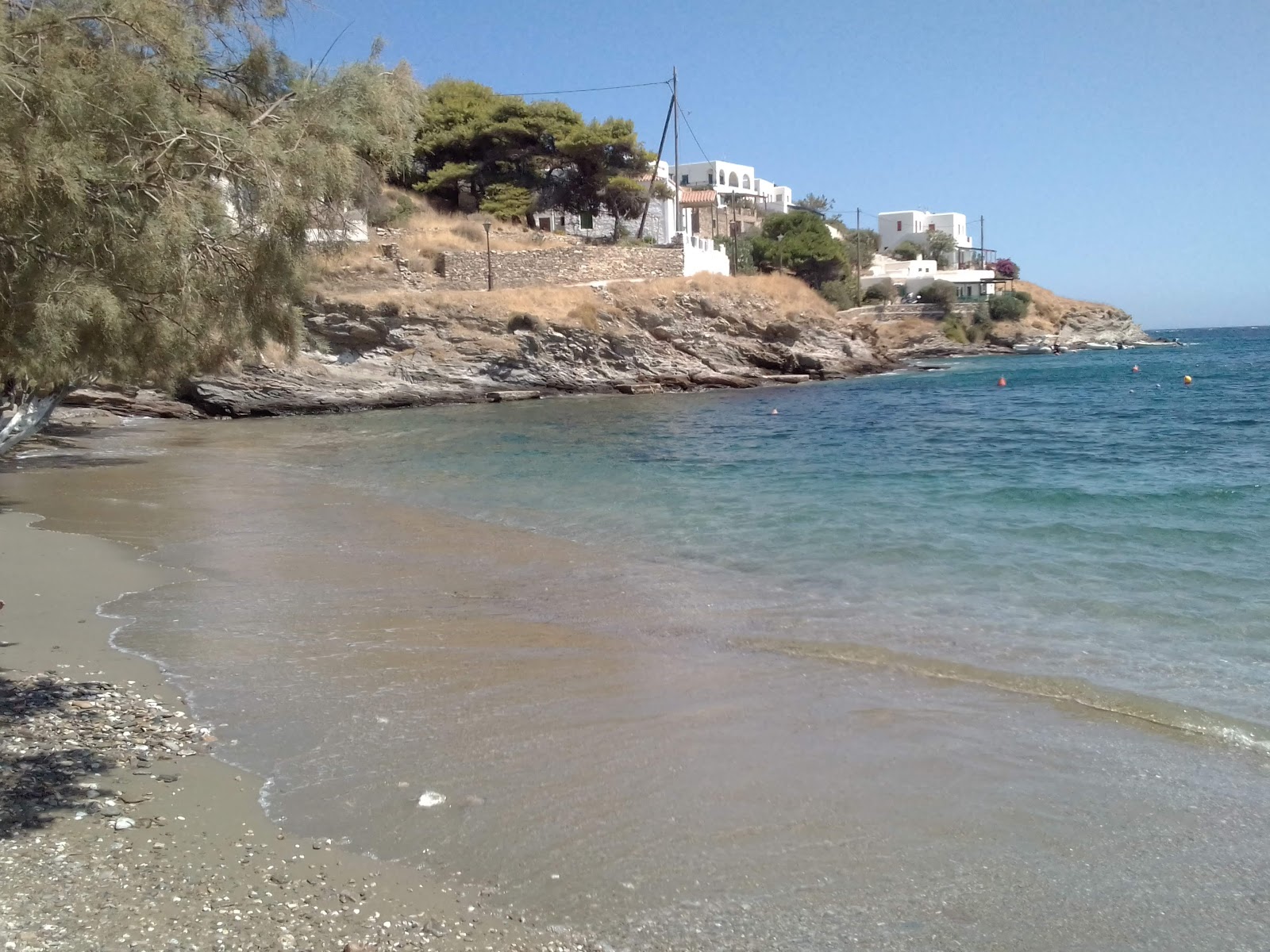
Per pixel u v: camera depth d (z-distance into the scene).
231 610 11.09
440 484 21.97
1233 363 79.12
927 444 29.27
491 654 9.44
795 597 11.50
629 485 21.39
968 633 9.85
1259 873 5.36
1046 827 5.88
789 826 5.89
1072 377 65.19
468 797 6.26
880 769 6.71
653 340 56.31
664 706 7.96
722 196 109.31
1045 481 20.59
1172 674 8.46
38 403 9.27
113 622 10.53
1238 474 20.80
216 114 7.42
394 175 8.99
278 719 7.67
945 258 126.38
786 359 61.78
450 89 72.00
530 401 50.81
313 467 25.38
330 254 8.43
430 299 50.81
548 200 71.69
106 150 7.04
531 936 4.74
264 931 4.68
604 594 11.79
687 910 4.99
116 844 5.51
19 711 7.62
